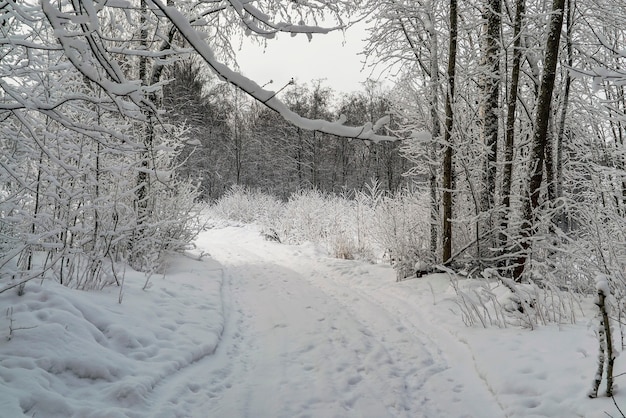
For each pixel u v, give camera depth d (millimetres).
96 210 5883
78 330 4172
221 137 41531
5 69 3846
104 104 3152
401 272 8984
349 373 4555
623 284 4953
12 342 3676
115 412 3229
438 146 8828
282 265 11164
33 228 5262
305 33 2873
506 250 8047
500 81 8414
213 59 2541
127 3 2602
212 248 14125
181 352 4637
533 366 4254
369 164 39469
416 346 5477
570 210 7336
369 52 9797
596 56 8859
